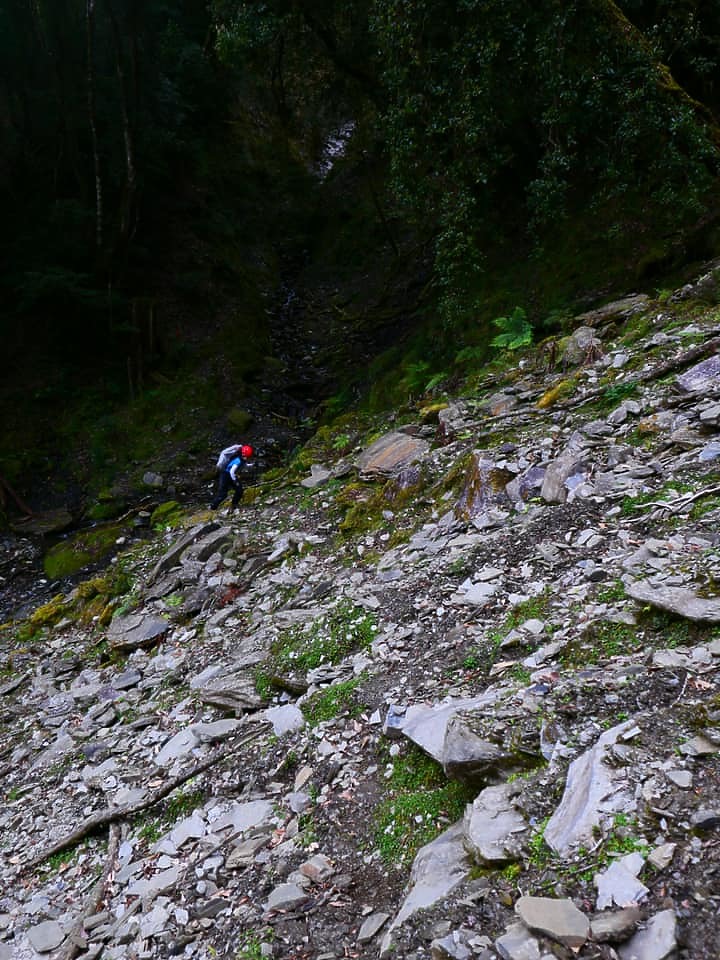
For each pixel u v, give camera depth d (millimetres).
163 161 21969
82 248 18141
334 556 7586
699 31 11938
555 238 13344
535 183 11039
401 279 20344
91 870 4285
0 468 14492
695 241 10484
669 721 2818
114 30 17688
